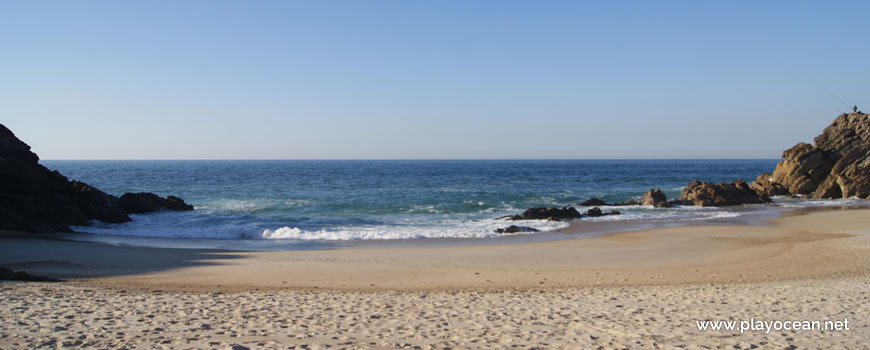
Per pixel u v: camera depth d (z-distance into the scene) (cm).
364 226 2828
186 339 742
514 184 6931
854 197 4462
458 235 2464
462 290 1301
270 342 733
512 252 1950
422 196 4766
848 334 771
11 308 911
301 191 5456
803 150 4919
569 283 1411
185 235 2500
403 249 2042
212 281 1417
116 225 2831
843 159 4662
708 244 2142
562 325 859
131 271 1552
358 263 1720
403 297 1150
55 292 1116
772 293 1134
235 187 6166
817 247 1953
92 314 895
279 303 1055
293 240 2350
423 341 753
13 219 2439
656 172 11825
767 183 5238
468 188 6056
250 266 1658
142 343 715
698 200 3947
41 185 2675
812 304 998
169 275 1499
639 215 3325
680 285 1362
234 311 962
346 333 797
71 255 1794
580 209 3703
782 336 768
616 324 862
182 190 5647
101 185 6438
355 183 7106
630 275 1530
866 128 4700
